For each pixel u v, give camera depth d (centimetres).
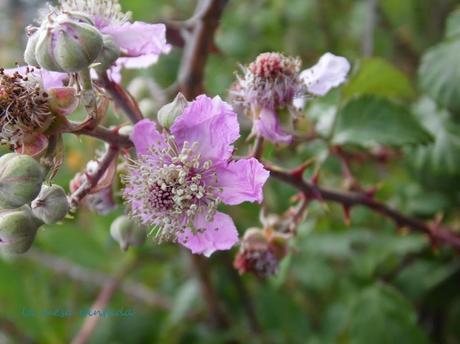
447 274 12
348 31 17
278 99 8
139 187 7
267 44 17
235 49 16
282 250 8
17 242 7
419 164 11
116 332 14
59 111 6
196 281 13
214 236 7
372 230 12
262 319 13
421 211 12
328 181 12
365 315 11
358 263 12
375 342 11
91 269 14
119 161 8
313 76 8
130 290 14
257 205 11
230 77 14
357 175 13
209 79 14
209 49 9
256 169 7
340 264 14
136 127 7
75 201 7
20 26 22
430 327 13
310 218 12
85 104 7
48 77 7
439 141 11
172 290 14
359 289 12
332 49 17
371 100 10
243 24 17
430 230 10
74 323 15
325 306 14
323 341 12
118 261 14
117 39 7
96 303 13
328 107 11
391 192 12
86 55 6
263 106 8
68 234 13
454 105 11
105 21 8
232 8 18
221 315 13
